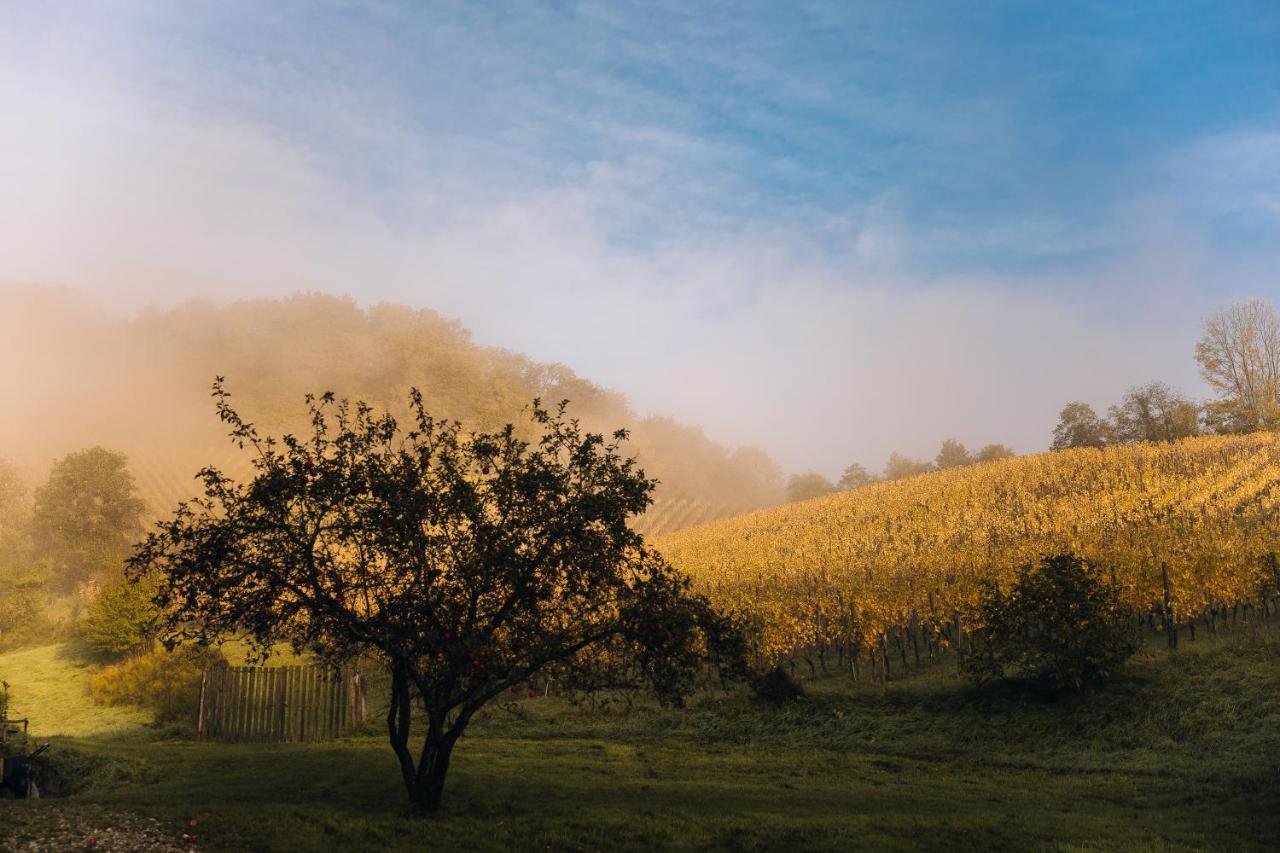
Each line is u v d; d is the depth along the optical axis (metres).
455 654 14.75
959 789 21.06
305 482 14.91
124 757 22.02
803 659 41.09
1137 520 54.56
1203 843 15.09
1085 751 24.64
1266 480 59.66
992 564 44.41
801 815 17.14
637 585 16.14
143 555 14.66
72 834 13.49
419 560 15.23
